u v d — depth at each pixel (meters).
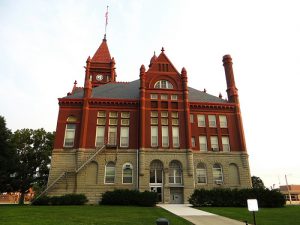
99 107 46.34
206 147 46.44
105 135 44.53
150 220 21.44
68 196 37.84
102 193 40.84
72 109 45.81
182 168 43.19
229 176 44.81
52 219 20.67
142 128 44.41
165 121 46.12
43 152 64.44
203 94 52.91
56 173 41.56
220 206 35.06
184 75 49.16
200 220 22.58
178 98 47.75
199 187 43.34
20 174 58.97
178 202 41.88
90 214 24.48
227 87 51.88
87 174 42.06
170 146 44.31
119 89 52.25
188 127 45.44
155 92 47.56
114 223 19.44
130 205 35.91
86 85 47.16
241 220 22.56
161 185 42.50
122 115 46.41
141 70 48.41
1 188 55.66
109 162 43.31
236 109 49.22
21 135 65.06
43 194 39.81
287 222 21.08
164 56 50.75
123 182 42.16
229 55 53.69
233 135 47.66
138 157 43.25
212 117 48.69
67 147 43.34
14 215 22.45
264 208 32.59
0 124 47.75
